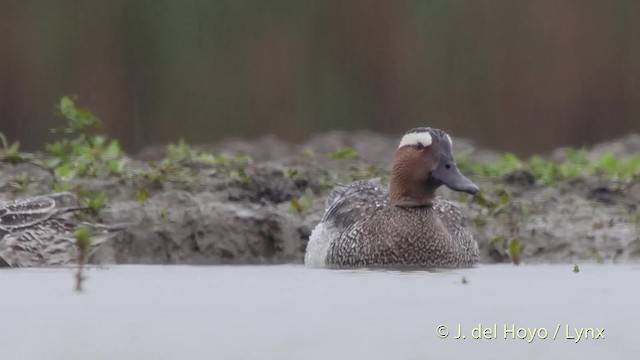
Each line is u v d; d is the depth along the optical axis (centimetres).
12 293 1284
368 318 1178
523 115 2672
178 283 1350
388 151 2242
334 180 1831
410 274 1404
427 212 1491
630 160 2000
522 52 2678
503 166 1970
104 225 1558
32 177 1766
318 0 2673
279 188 1766
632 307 1230
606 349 1104
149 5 2622
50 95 2592
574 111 2680
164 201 1675
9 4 2602
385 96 2677
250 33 2655
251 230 1647
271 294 1285
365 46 2680
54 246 1540
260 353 1072
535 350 1098
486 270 1451
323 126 2661
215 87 2636
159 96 2616
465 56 2678
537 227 1666
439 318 1181
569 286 1334
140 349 1083
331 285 1330
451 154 1495
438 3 2684
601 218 1697
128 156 2192
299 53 2666
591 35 2684
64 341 1104
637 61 2688
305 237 1655
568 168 1927
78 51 2608
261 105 2642
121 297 1268
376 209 1501
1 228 1534
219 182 1762
